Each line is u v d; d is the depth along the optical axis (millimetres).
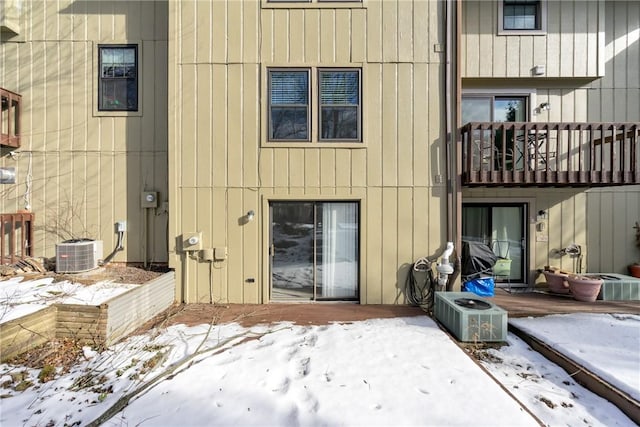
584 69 6457
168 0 6062
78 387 2979
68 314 3820
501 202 6699
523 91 6699
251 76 5617
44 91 6164
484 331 4172
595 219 6715
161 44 6191
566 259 6684
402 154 5656
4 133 5930
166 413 2641
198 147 5598
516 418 2590
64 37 6168
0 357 3289
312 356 3615
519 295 6133
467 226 6824
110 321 3836
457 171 5570
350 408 2697
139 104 6195
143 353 3633
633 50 6750
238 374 3217
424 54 5656
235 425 2521
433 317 5047
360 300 5625
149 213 6227
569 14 6504
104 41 6180
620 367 3287
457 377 3199
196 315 4969
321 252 5742
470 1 6512
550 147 6664
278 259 5734
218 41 5605
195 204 5594
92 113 6191
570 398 3031
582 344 3854
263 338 4117
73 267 5324
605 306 5355
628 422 2705
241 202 5605
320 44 5633
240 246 5602
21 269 5305
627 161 6652
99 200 6195
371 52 5652
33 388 2965
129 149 6211
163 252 6215
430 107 5664
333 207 5758
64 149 6168
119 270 5703
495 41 6500
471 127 5434
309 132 5637
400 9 5660
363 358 3578
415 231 5648
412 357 3613
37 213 6141
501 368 3576
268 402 2789
